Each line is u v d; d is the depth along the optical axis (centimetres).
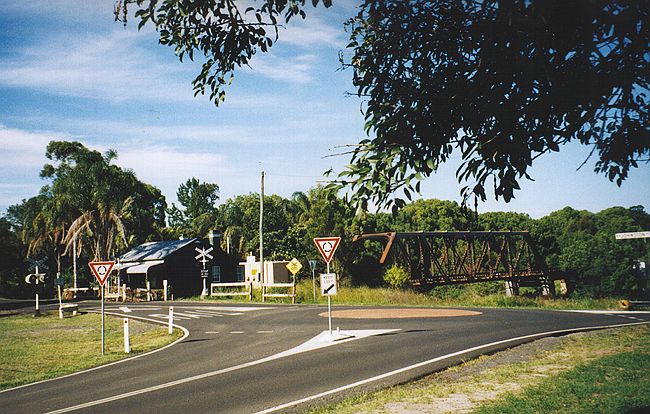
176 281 5147
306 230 5400
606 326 1756
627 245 6688
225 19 496
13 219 7600
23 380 1284
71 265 6562
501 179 402
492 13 378
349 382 1027
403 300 3306
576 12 346
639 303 2870
